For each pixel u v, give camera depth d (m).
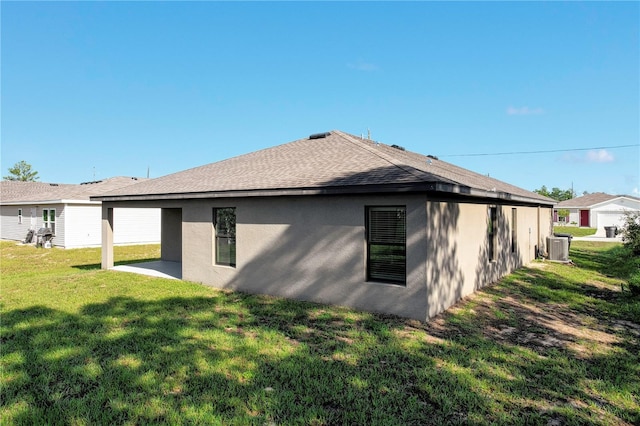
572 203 48.41
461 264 8.27
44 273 13.17
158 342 5.45
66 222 22.12
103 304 7.66
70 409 3.61
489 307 7.68
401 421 3.42
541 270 12.70
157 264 13.55
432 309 6.76
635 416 3.60
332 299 7.69
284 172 9.34
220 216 9.86
